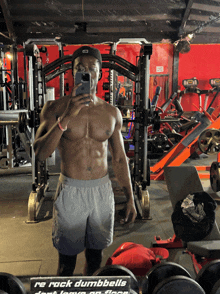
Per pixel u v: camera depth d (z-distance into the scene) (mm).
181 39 9492
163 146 5844
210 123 4320
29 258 2342
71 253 1514
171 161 4477
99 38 9898
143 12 9078
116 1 8586
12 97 6109
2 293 981
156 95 6598
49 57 9750
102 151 1475
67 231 1449
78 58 1387
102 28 9656
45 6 8578
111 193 1518
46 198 3791
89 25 9555
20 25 9383
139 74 3197
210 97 10578
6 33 9227
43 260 2311
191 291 1025
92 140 1436
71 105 1151
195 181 2367
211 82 9258
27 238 2703
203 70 10469
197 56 10367
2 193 4055
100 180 1462
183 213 2039
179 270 1138
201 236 2014
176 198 2311
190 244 1902
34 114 3039
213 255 1758
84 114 1399
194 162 5891
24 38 9766
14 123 4234
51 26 9508
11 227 2947
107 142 1588
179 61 10383
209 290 1129
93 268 1593
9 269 2176
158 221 3094
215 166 3734
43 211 3359
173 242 2451
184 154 4449
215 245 1838
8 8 8508
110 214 1506
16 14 8922
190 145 4414
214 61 10414
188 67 10430
